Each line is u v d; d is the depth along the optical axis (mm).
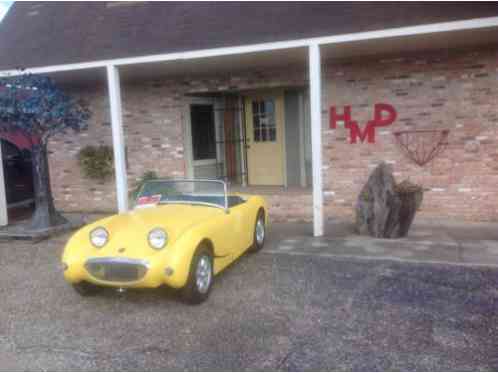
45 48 9133
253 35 7332
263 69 9305
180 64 8438
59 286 5648
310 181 10711
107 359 3816
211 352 3863
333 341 3971
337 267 5969
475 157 8148
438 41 7207
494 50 7820
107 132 10578
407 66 8312
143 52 7902
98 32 9000
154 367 3664
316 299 4914
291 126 10711
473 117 8078
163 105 10078
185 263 4648
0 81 7855
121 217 5684
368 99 8617
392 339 3973
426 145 8367
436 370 3471
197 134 10594
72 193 11008
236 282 5535
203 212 5609
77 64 8336
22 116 7828
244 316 4555
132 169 10484
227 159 11336
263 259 6438
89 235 5020
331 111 8867
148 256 4613
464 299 4793
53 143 11008
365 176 8797
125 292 5359
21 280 5914
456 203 8344
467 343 3875
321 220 7605
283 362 3654
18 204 11617
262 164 11266
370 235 7516
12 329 4445
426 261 6047
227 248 5605
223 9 8344
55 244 7770
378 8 6891
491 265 5812
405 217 7227
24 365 3768
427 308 4594
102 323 4523
